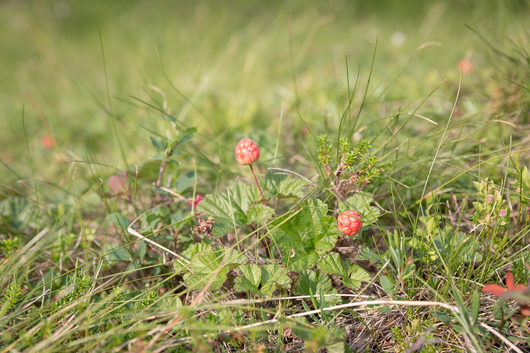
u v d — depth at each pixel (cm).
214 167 89
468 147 87
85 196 90
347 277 75
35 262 82
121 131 104
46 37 223
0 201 87
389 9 229
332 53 162
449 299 74
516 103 90
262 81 138
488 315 74
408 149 86
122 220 79
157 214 81
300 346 73
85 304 73
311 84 123
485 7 145
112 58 193
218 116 108
